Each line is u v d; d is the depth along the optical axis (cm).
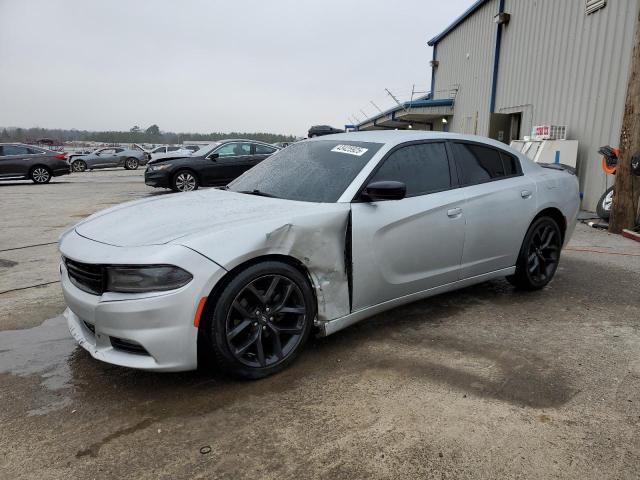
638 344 333
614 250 624
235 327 268
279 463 211
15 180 1889
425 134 378
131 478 202
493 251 397
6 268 543
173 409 252
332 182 330
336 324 308
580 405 256
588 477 202
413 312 394
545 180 441
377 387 273
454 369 295
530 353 318
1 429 235
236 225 270
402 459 213
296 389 271
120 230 283
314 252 291
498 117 1435
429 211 343
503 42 1431
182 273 245
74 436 230
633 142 707
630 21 870
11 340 342
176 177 1212
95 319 253
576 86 1036
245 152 1291
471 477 202
